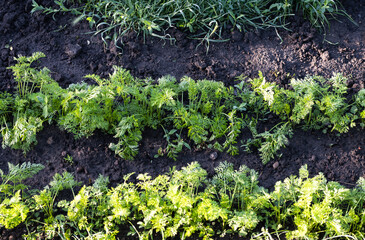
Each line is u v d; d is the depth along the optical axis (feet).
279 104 13.05
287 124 13.52
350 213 10.82
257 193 11.30
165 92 12.40
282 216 11.07
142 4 15.31
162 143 13.15
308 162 12.77
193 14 15.57
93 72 14.58
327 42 15.44
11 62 14.71
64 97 12.90
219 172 11.91
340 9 16.55
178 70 14.71
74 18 15.92
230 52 15.17
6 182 11.59
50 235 10.89
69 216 10.89
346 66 14.75
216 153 12.89
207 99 13.50
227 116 13.42
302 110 12.69
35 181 12.36
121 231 11.33
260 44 15.38
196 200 10.91
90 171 12.57
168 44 15.35
